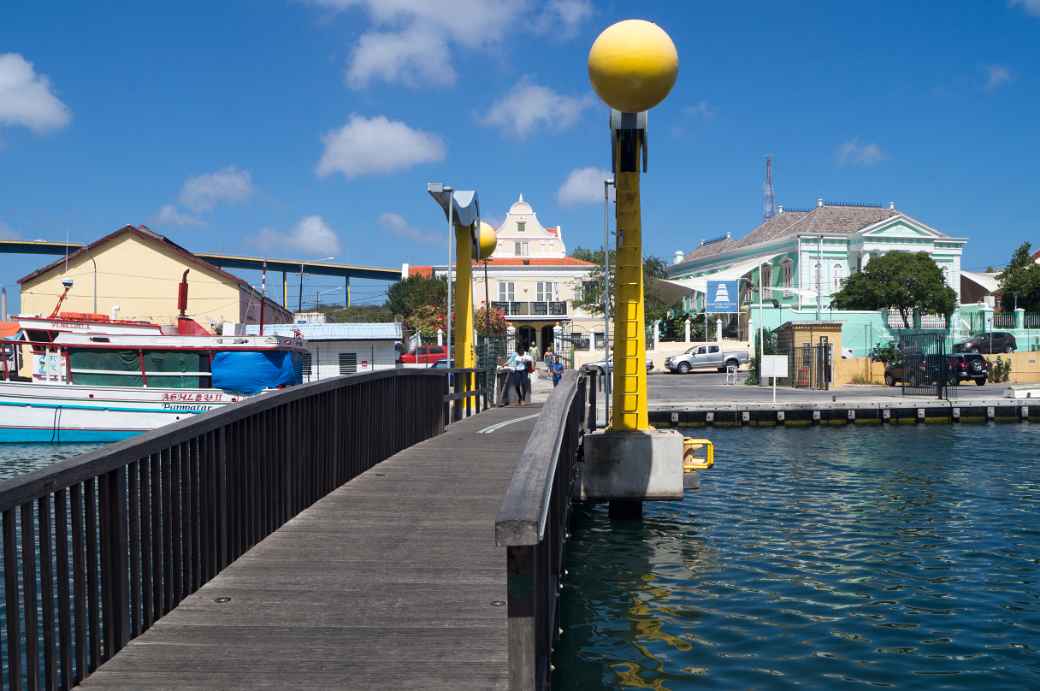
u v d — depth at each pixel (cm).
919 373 3919
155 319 5462
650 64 1084
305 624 536
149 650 492
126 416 2900
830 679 682
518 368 2655
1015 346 5231
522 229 8719
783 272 7550
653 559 1101
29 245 10925
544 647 504
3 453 2625
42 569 410
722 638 784
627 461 1251
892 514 1409
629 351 1276
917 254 6212
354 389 1056
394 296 8019
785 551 1145
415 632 523
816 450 2362
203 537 615
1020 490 1641
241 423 691
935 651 748
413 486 985
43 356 2952
